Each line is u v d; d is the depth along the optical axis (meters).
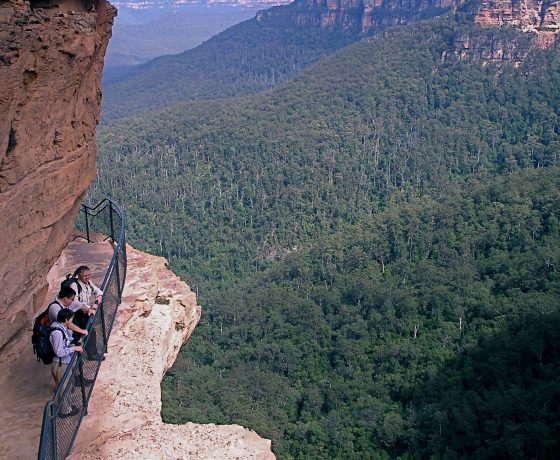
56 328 9.58
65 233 12.25
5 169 9.03
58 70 9.95
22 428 9.38
